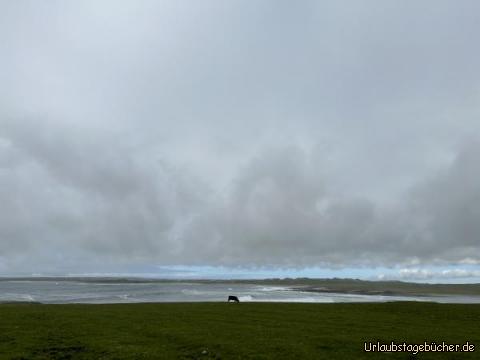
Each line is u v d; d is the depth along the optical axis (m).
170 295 129.12
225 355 27.31
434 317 46.50
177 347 29.09
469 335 35.28
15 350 27.61
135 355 26.80
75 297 117.31
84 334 32.72
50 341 30.16
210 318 42.03
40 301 96.44
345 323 40.59
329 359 26.92
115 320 39.66
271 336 33.00
